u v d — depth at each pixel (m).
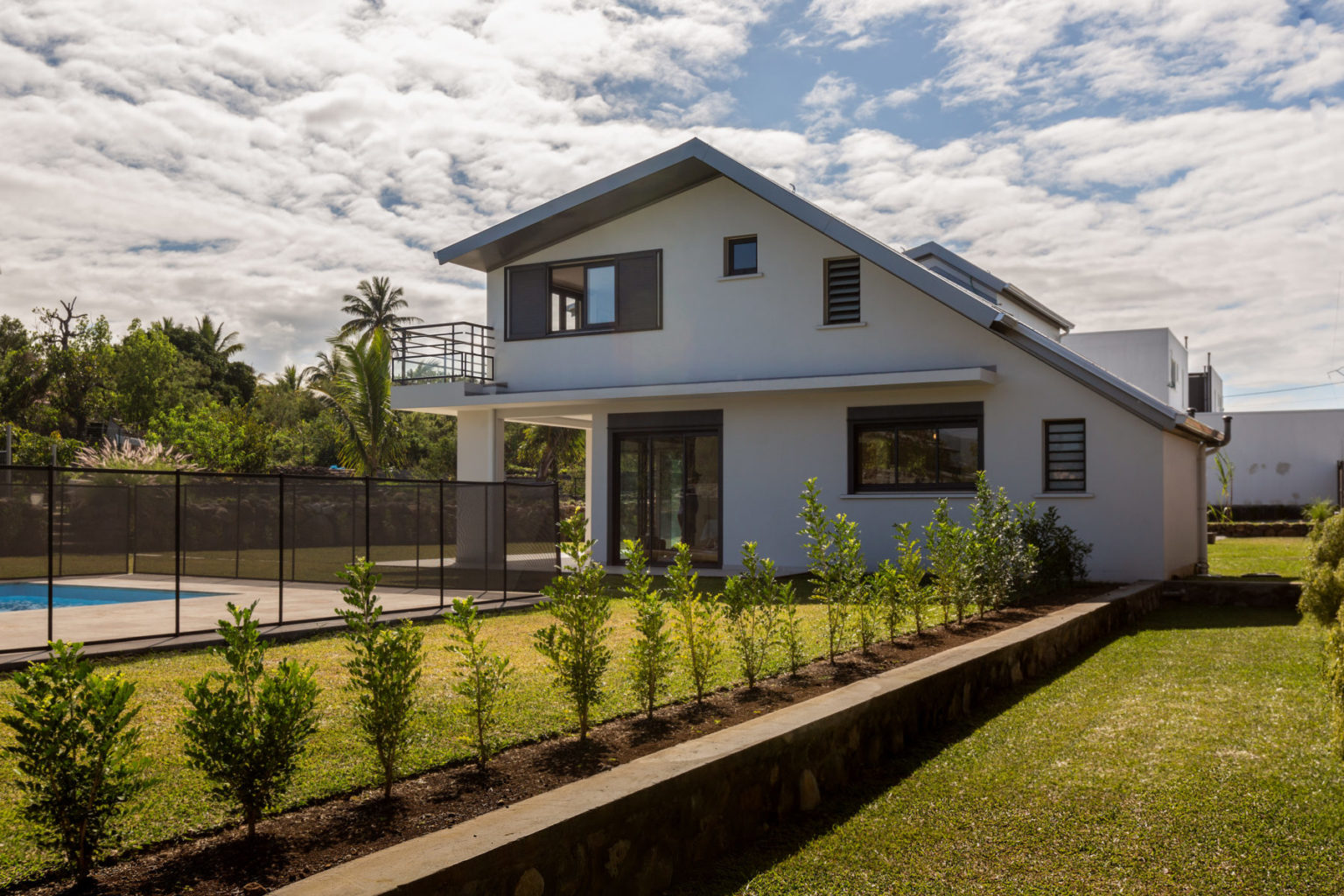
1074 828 4.18
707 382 15.90
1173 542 14.28
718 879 3.71
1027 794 4.62
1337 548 8.23
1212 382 41.47
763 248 16.52
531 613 11.17
